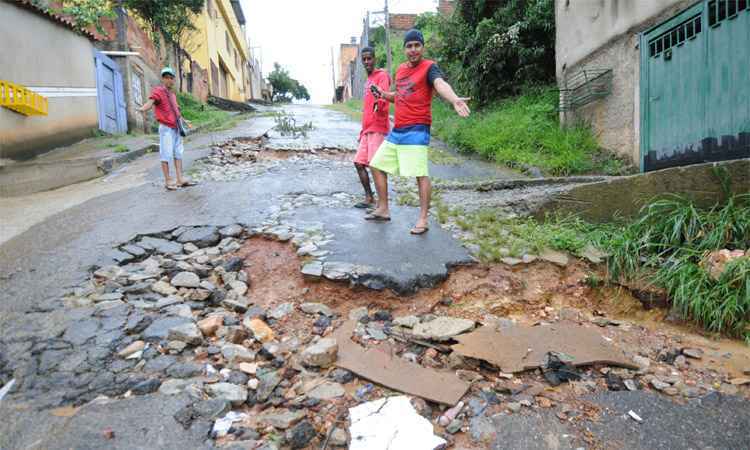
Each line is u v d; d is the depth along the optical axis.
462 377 2.76
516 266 3.92
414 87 4.11
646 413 2.50
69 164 7.63
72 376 2.59
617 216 4.98
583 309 3.79
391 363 2.84
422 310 3.45
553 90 9.55
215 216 4.89
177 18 15.94
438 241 4.22
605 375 2.86
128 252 4.08
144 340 2.93
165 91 6.02
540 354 2.96
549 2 11.02
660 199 4.74
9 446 2.11
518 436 2.29
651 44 7.03
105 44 12.28
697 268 3.76
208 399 2.45
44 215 5.33
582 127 9.02
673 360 3.09
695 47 6.13
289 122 12.66
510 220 4.89
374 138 4.91
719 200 4.47
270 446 2.16
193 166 7.53
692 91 6.21
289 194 5.74
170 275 3.79
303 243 4.09
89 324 3.04
